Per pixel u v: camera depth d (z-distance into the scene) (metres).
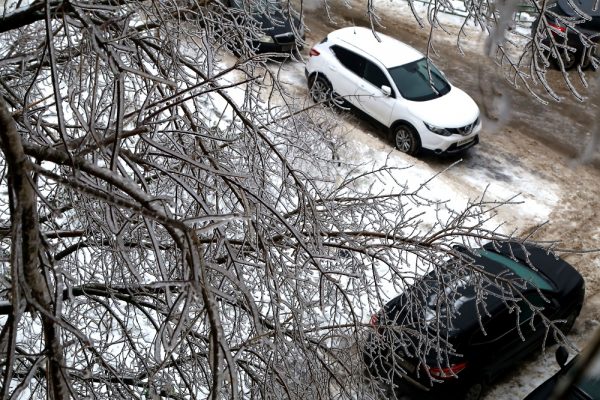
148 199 2.48
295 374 5.48
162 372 5.52
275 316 4.49
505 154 12.48
